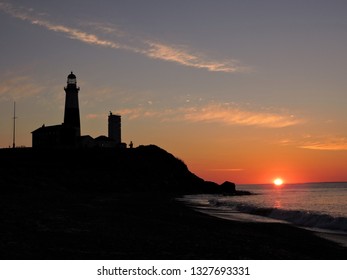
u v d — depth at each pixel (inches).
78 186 3841.0
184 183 5108.3
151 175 4837.6
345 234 1062.4
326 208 2281.0
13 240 703.7
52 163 4392.2
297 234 1024.2
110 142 5383.9
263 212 1713.8
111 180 4286.4
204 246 747.4
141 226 1031.0
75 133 4879.4
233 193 4972.9
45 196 2297.0
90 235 813.9
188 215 1507.1
